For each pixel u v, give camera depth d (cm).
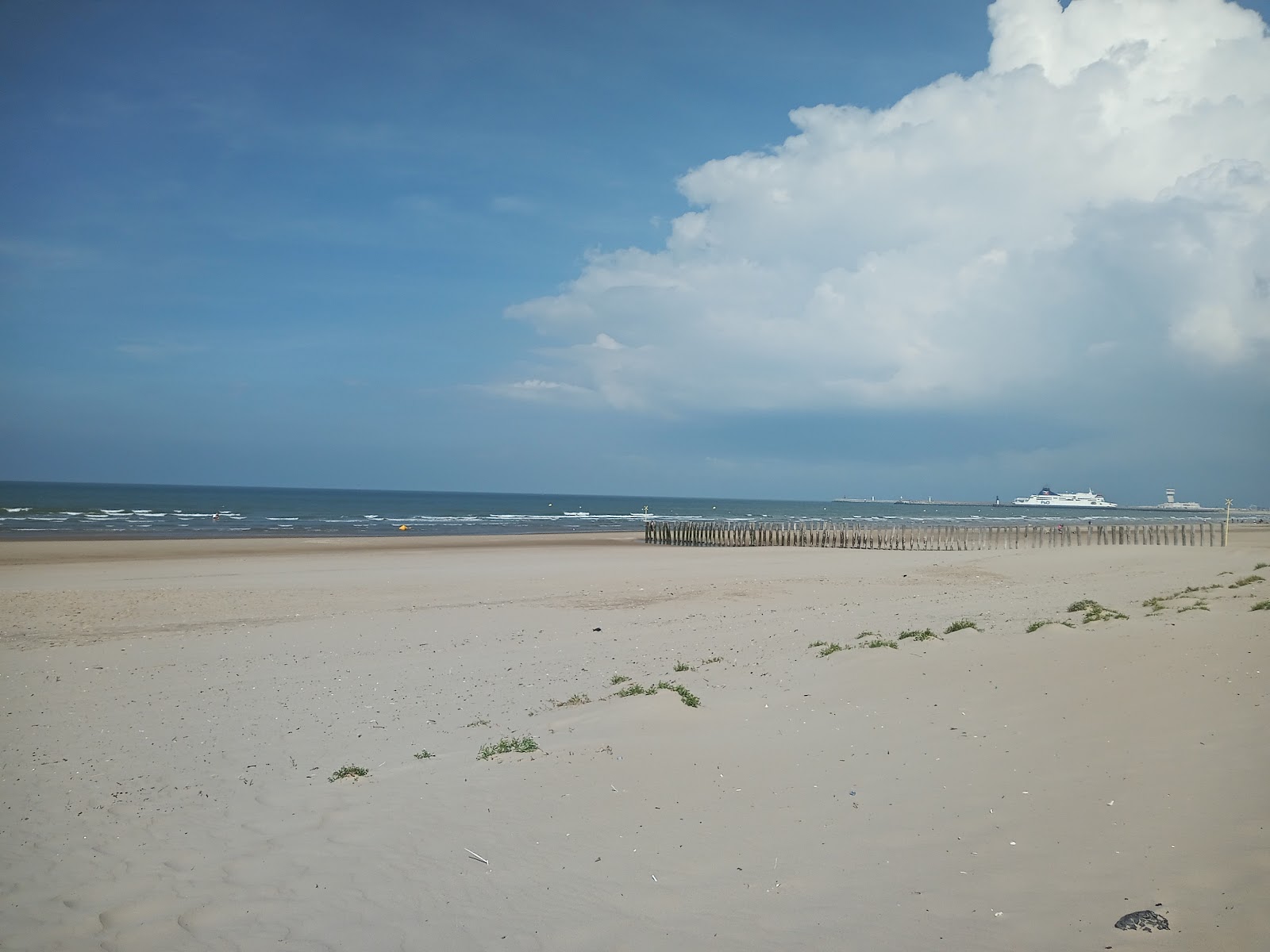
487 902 612
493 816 788
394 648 1869
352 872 680
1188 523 12888
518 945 545
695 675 1434
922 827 683
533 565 3903
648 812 772
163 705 1349
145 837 782
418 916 596
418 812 812
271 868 696
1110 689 984
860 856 641
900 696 1091
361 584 3061
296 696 1415
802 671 1326
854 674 1245
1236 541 6419
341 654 1792
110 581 3088
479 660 1719
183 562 3844
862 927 530
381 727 1209
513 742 1029
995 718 946
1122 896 527
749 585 3072
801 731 982
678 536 6738
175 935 578
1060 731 870
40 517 7719
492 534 7200
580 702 1271
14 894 655
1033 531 7644
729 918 560
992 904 541
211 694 1428
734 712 1095
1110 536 6500
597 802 804
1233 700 880
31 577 3178
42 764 1031
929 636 1484
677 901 592
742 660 1566
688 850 682
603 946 535
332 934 573
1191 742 783
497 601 2683
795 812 746
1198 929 474
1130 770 737
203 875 686
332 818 809
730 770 869
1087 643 1223
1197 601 1738
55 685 1499
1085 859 586
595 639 1964
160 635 2041
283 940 566
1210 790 666
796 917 553
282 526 7562
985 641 1344
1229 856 552
